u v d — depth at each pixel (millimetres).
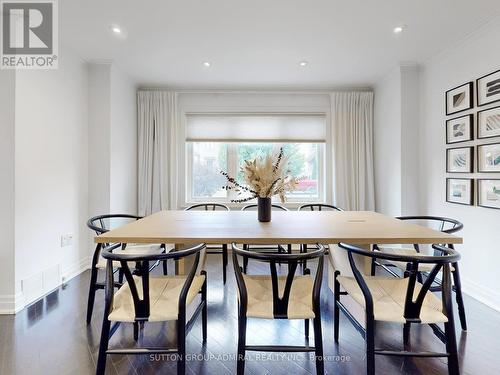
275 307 1325
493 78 2354
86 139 3184
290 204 4172
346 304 1815
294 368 1626
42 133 2520
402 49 2910
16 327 2000
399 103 3316
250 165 2178
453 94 2771
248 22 2418
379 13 2285
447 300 1296
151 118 3977
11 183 2217
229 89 4074
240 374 1342
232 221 2193
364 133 3992
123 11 2250
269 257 1232
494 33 2350
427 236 1660
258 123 4129
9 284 2211
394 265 2121
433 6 2189
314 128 4137
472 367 1616
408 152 3301
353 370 1604
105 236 1649
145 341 1863
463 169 2656
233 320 2125
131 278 1276
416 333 1955
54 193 2674
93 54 3023
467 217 2633
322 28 2510
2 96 2215
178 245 2047
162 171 3986
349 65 3328
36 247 2445
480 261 2488
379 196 3857
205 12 2270
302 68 3404
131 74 3611
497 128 2322
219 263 3467
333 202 4070
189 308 1691
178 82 3867
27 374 1546
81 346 1792
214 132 4133
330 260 2492
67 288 2662
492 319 2137
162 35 2637
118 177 3436
